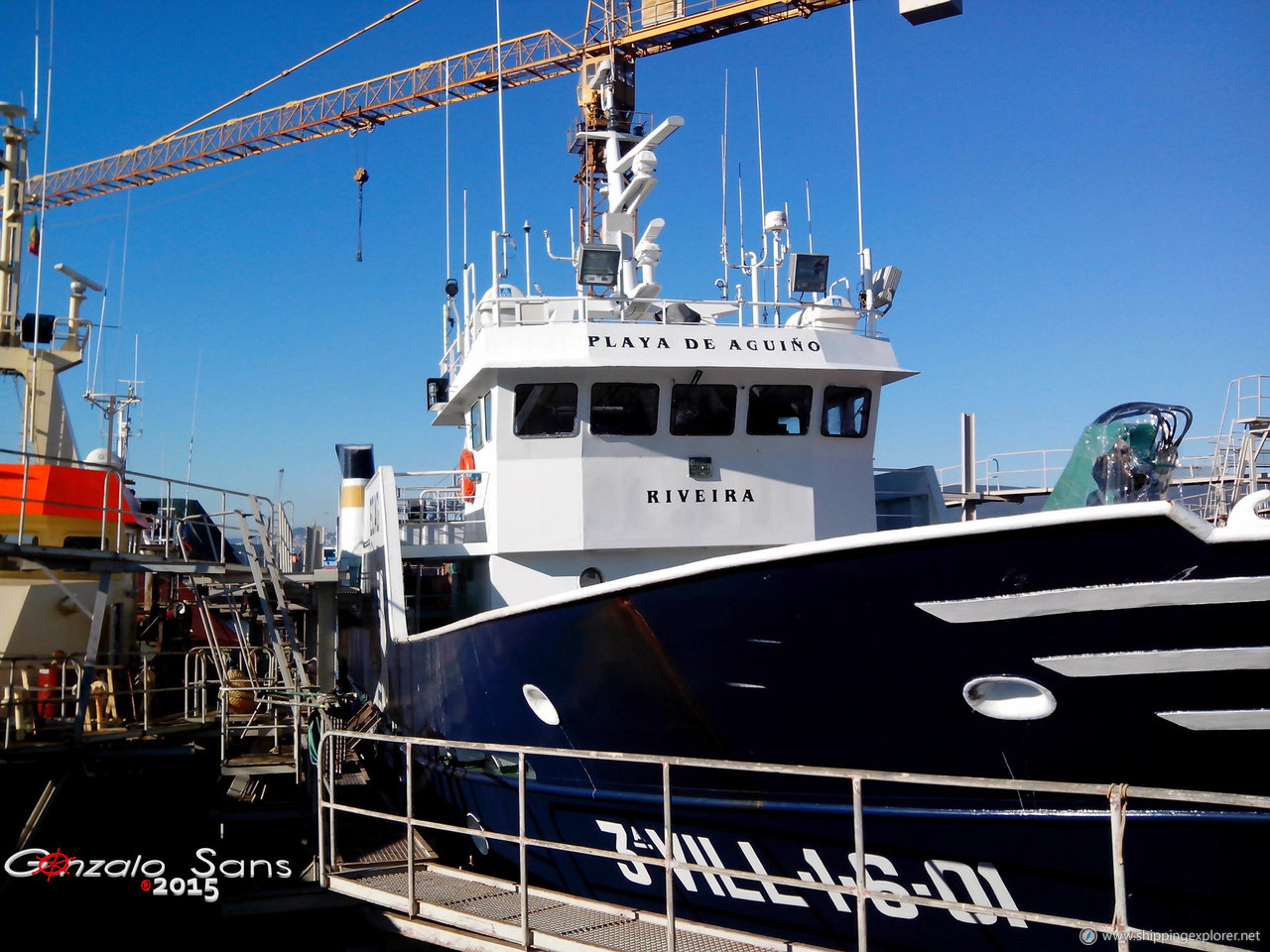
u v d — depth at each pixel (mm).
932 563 5938
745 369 10617
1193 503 12398
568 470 10625
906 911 6762
